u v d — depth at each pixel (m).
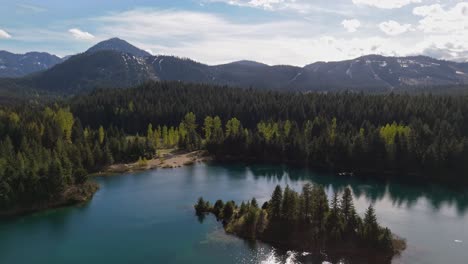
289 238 78.44
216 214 95.75
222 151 169.88
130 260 71.88
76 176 113.62
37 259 72.44
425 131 148.38
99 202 106.62
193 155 171.25
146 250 75.88
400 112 183.12
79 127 171.12
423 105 184.75
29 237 82.56
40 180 101.38
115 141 158.88
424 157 136.75
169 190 119.00
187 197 111.25
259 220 84.31
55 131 154.25
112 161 149.88
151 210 99.62
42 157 113.56
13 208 96.62
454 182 130.00
